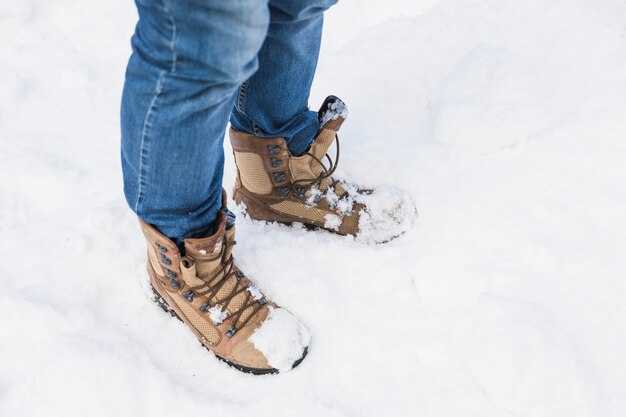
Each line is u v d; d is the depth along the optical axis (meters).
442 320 1.23
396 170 1.50
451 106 1.54
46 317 1.21
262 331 1.16
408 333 1.22
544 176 1.43
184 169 0.94
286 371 1.17
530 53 1.71
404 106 1.66
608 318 1.20
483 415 1.10
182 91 0.83
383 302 1.28
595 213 1.36
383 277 1.31
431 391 1.13
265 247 1.36
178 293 1.17
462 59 1.70
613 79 1.60
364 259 1.34
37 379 1.12
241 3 0.74
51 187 1.49
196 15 0.74
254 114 1.19
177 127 0.87
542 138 1.50
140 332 1.25
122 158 0.99
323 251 1.35
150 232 1.04
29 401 1.11
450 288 1.27
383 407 1.12
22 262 1.33
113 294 1.30
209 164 0.97
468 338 1.19
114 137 1.64
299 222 1.41
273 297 1.29
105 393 1.11
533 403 1.08
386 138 1.59
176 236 1.05
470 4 1.89
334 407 1.12
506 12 1.84
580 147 1.47
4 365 1.16
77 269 1.31
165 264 1.11
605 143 1.47
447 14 1.87
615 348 1.16
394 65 1.74
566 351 1.11
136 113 0.87
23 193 1.49
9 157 1.55
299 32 1.10
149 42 0.81
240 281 1.20
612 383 1.12
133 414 1.11
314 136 1.31
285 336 1.16
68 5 1.94
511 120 1.48
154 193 0.97
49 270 1.31
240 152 1.27
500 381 1.10
